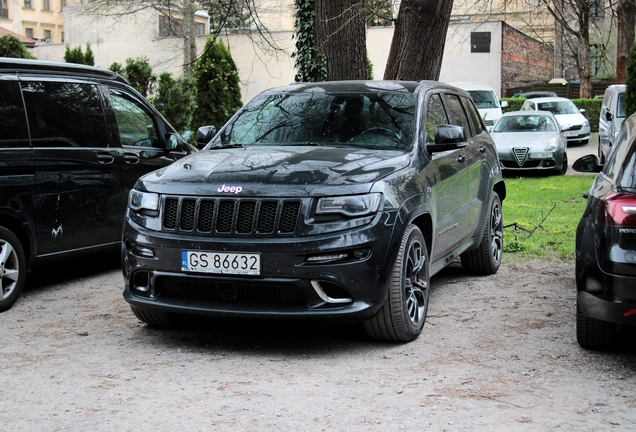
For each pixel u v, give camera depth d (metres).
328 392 4.33
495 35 37.03
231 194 4.95
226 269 4.89
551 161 17.84
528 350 5.15
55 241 6.97
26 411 4.07
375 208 4.94
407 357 5.02
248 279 4.87
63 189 7.03
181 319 5.84
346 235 4.83
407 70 10.92
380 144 5.90
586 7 24.73
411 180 5.43
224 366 4.87
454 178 6.45
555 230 10.52
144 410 4.07
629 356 4.99
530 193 14.70
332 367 4.82
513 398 4.20
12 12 66.81
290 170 5.10
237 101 22.64
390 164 5.41
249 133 6.30
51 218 6.91
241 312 4.93
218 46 22.23
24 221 6.65
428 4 10.74
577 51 34.66
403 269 5.18
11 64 6.74
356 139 5.98
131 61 24.44
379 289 4.96
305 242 4.79
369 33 36.56
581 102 32.84
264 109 6.54
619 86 19.72
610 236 4.50
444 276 7.89
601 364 4.82
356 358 5.02
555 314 6.18
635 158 4.68
